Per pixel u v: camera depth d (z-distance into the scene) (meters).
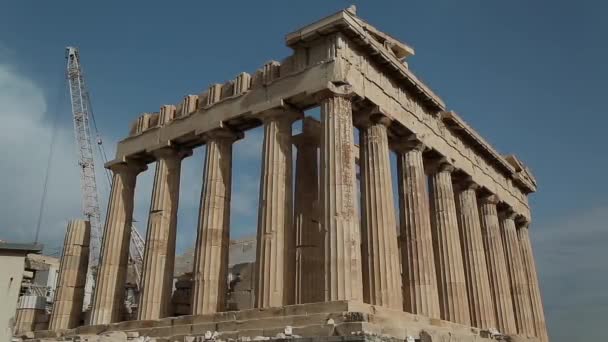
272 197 24.81
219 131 28.91
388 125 27.14
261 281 23.48
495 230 37.34
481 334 28.38
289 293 23.95
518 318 38.53
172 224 30.69
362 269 24.62
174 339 23.61
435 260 31.14
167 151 31.67
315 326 18.98
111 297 31.25
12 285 17.98
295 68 26.17
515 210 41.56
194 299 26.08
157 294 28.77
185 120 30.95
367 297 23.97
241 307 38.38
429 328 22.80
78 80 75.12
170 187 31.23
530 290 42.12
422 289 26.62
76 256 35.03
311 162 30.33
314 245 28.88
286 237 24.44
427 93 30.36
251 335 20.77
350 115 24.25
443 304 30.20
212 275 26.41
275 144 25.86
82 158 74.25
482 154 37.72
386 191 25.42
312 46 26.03
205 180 28.47
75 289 34.34
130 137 34.00
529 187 44.41
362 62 26.17
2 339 17.33
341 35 25.22
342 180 22.70
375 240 24.50
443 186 31.94
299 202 29.47
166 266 29.66
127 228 33.31
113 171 34.62
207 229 27.20
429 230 28.12
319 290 28.12
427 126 30.80
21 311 35.78
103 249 32.34
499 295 35.56
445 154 32.06
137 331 26.28
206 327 23.39
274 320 21.22
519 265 40.12
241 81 28.81
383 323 19.95
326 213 22.41
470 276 33.34
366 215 25.20
